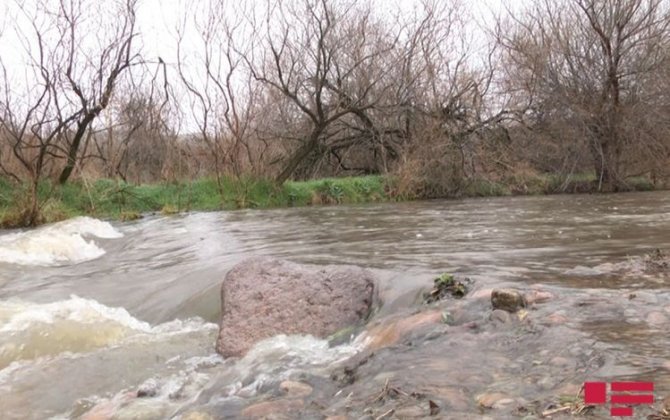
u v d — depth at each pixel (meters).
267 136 21.70
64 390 4.38
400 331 4.28
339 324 4.96
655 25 22.39
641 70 21.88
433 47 23.06
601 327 3.73
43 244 10.09
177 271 7.68
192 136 21.02
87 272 8.39
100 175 20.69
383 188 21.31
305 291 5.32
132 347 5.22
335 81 22.94
